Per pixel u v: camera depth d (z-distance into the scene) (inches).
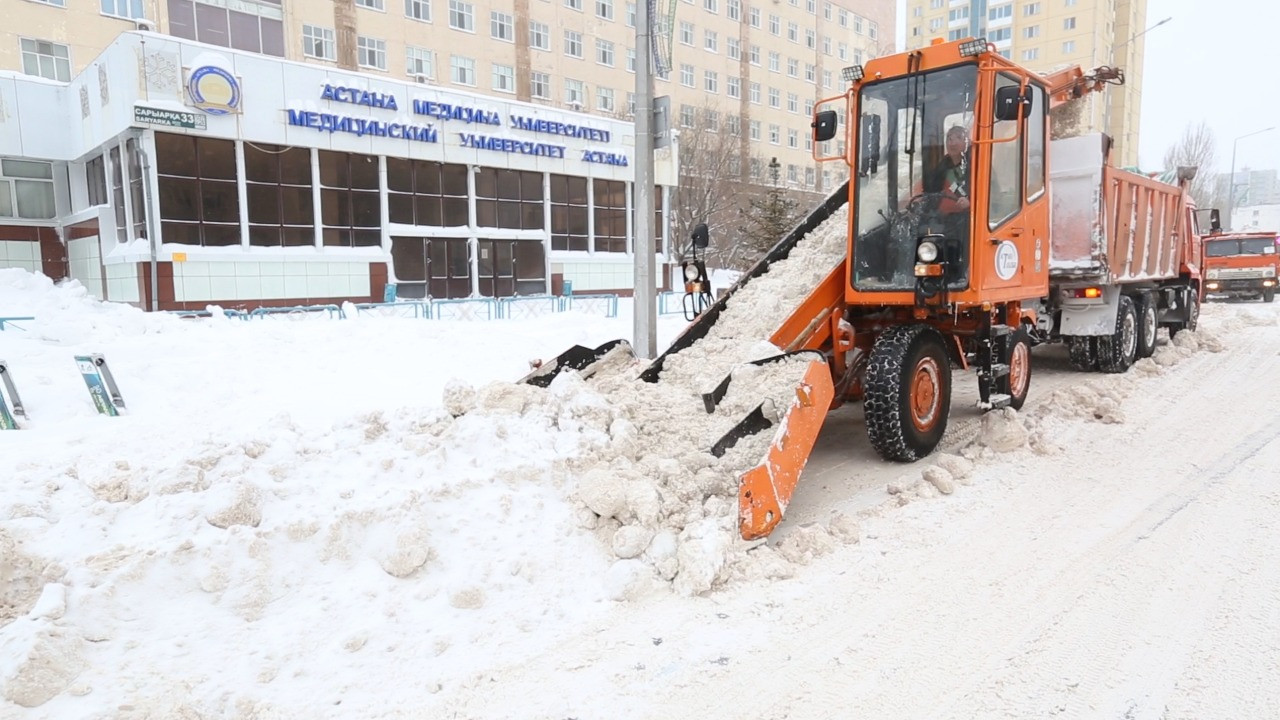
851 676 125.6
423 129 861.2
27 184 852.6
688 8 1802.4
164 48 678.5
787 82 2112.5
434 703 118.7
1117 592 153.2
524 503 170.1
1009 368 269.9
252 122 735.7
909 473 229.0
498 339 435.5
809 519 194.9
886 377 223.0
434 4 1339.8
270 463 164.7
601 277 1070.4
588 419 198.7
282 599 139.3
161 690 115.4
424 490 163.8
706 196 1427.2
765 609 148.3
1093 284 362.3
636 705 118.4
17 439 243.8
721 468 185.9
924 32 2920.8
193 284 710.5
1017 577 160.9
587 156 1031.6
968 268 233.1
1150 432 272.5
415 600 144.3
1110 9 2576.3
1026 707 116.6
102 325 402.0
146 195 687.7
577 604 149.4
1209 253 831.7
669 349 251.9
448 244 914.7
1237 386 347.6
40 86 810.8
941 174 237.6
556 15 1535.4
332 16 1214.3
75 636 119.8
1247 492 207.8
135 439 241.3
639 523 165.3
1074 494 210.8
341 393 322.7
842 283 257.9
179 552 137.2
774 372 205.6
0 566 129.3
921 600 151.6
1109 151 354.9
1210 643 133.3
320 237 797.2
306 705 116.8
